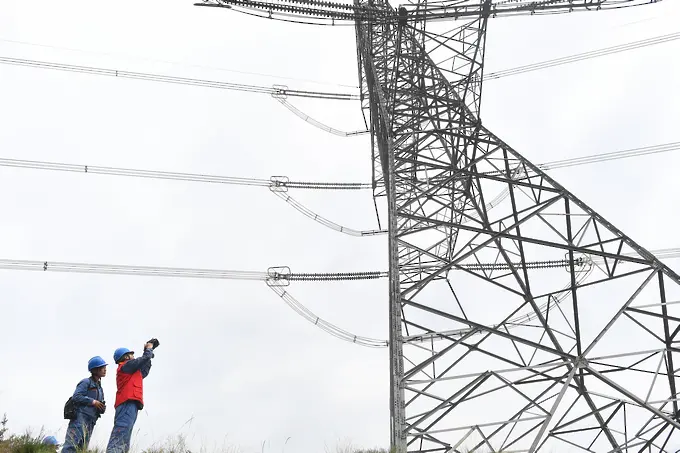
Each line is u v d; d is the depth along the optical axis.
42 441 11.29
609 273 16.27
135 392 10.30
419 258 22.89
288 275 25.17
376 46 22.91
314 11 17.92
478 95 20.92
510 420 12.62
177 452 10.90
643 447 14.85
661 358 14.30
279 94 29.23
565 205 17.72
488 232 16.17
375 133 23.67
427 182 18.64
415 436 12.62
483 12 18.36
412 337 14.28
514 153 19.19
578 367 14.01
